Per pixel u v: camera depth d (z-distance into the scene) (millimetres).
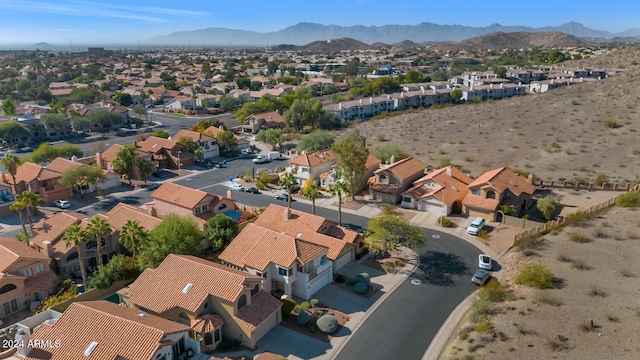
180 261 46219
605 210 66875
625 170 86000
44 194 81500
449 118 138875
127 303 47344
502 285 49781
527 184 73375
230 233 58969
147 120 157125
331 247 54688
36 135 133625
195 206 66625
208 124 128125
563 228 61562
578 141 104000
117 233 59719
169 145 105312
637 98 128625
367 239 58188
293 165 89062
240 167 104938
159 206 70875
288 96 166125
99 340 35781
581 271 49375
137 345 35156
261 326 42375
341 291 50781
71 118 141625
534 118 126688
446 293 50156
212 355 39969
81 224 59062
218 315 41938
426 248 61375
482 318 43125
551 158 95438
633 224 60562
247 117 143875
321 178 86938
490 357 37062
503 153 101562
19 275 49219
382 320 45250
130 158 91125
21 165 87375
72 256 56188
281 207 63188
